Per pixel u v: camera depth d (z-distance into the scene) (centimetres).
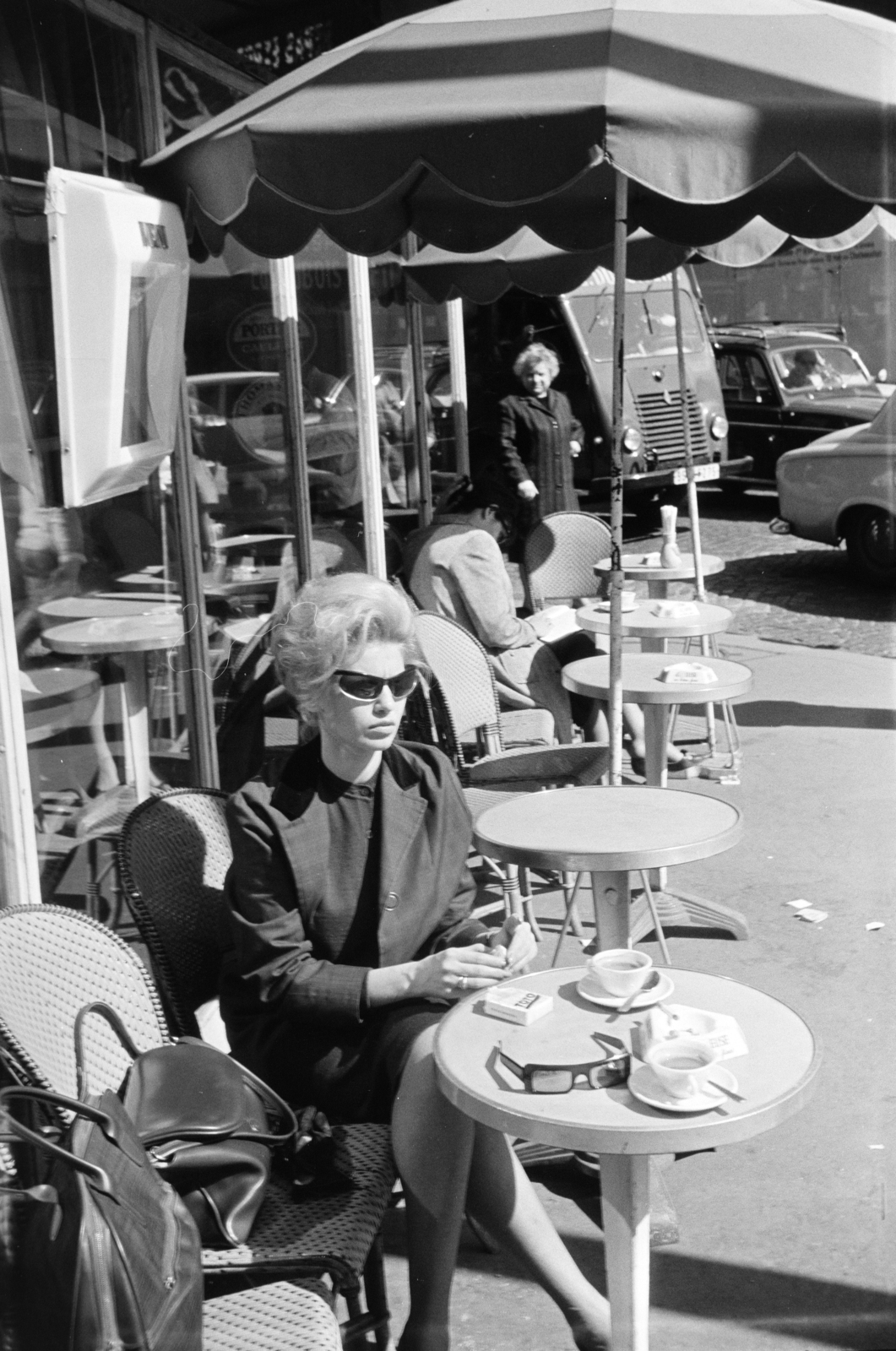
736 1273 291
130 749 412
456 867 272
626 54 306
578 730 645
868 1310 276
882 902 489
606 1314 247
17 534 336
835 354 1312
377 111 314
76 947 249
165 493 446
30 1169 271
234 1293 218
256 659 412
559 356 1295
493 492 668
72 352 340
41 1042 231
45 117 366
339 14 558
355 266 599
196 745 461
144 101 432
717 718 741
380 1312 254
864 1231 304
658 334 1317
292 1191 234
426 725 443
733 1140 190
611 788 343
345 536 604
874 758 659
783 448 1337
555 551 692
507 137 299
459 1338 274
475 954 249
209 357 480
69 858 366
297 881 258
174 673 448
